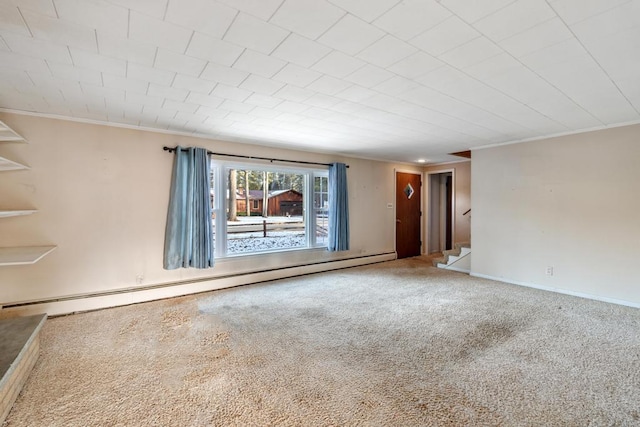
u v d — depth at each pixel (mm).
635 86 2557
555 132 4141
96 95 2762
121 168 3738
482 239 5070
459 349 2613
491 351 2578
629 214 3660
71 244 3471
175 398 1969
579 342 2730
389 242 6715
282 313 3469
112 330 2990
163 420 1774
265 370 2293
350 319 3295
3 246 3166
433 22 1658
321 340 2789
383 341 2768
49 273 3369
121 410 1855
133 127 3793
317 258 5590
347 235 5773
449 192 7684
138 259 3857
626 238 3686
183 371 2277
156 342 2740
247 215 6141
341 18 1623
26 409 1849
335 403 1916
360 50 1967
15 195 3201
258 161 4859
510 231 4723
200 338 2824
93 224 3588
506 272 4785
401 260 6695
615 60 2098
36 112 3244
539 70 2258
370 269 5785
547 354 2521
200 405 1902
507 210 4746
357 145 5000
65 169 3432
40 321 2412
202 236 4156
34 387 2062
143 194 3881
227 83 2496
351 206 6035
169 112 3256
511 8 1530
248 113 3293
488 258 5004
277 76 2361
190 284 4180
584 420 1758
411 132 4133
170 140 4070
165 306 3689
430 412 1829
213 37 1811
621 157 3701
